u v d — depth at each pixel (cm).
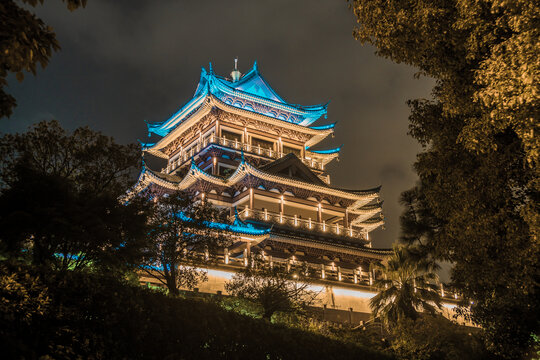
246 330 2095
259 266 3525
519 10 1593
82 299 1548
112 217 2147
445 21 1855
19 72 1037
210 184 6281
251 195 6200
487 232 1945
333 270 5553
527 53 1508
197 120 7388
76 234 1933
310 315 3794
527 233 1870
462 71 1928
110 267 2136
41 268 1525
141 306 1725
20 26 993
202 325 1892
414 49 2000
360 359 2638
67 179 2130
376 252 6353
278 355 2164
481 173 1948
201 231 3109
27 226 1866
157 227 2817
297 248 5966
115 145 2453
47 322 1430
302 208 6656
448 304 5672
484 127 1772
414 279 4569
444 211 2161
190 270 3069
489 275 2002
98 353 1492
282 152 7681
